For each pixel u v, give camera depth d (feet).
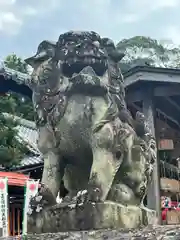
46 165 11.60
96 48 11.19
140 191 11.88
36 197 10.94
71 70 11.41
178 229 8.29
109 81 11.78
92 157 11.59
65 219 10.07
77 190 11.97
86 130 11.06
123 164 11.69
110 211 10.00
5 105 34.27
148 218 11.44
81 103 11.05
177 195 31.09
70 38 11.16
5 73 25.21
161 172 30.42
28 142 39.45
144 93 24.09
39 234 9.37
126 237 7.73
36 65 11.95
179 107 27.94
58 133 11.29
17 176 29.04
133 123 12.79
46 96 11.58
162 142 27.43
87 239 8.10
